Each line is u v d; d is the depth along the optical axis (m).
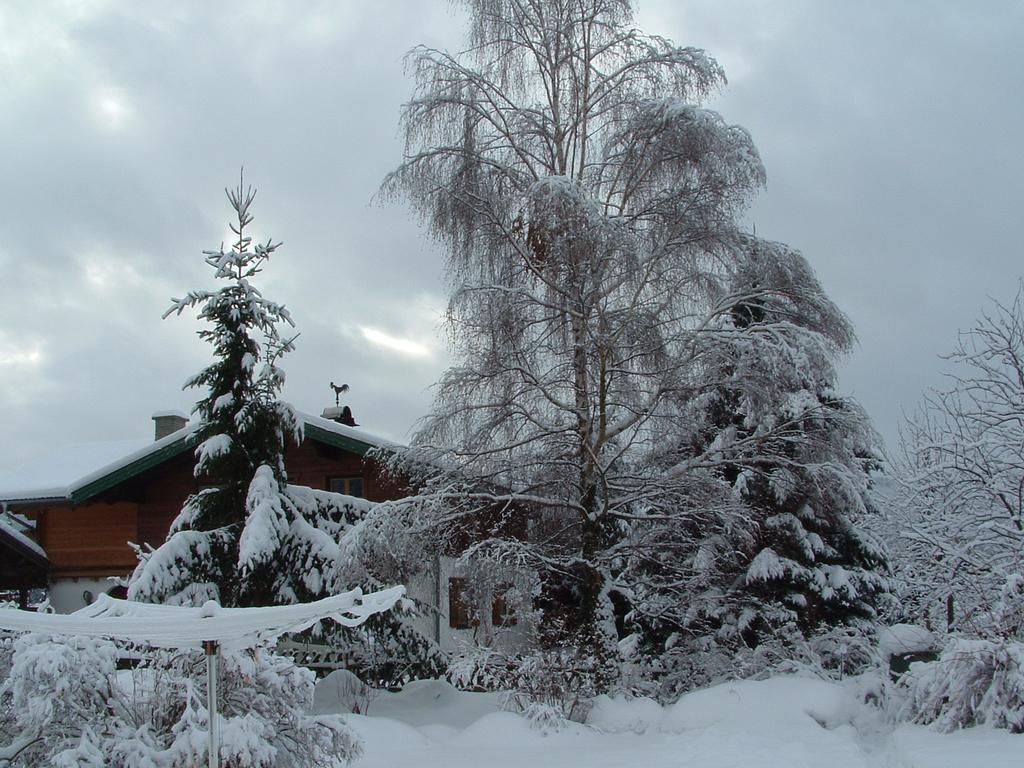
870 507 18.48
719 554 16.03
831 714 12.22
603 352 14.92
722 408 17.75
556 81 17.03
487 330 15.29
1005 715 10.20
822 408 15.45
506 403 15.29
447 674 14.30
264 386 15.55
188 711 7.09
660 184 16.20
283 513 14.75
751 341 15.03
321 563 14.82
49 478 23.66
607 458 16.19
